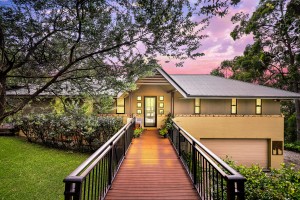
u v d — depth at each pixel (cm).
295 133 2264
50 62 543
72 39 507
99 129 1116
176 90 1360
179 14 430
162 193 491
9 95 605
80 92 616
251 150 1338
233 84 1584
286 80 2312
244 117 1315
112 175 557
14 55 494
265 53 2205
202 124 1298
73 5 459
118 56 544
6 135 1553
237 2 341
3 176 796
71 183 257
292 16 1936
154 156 838
